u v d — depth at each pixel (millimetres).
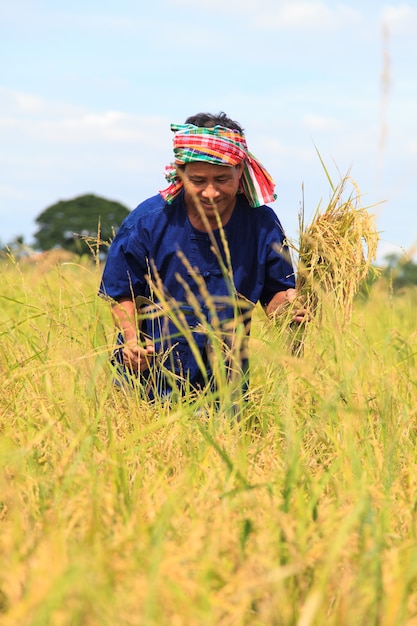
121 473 2846
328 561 2102
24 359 4145
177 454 3338
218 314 4398
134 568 2125
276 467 3162
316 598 2002
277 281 4527
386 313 5887
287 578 2293
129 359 4191
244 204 4473
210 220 4414
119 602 2029
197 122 4254
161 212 4449
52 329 4645
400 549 2393
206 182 4250
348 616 2115
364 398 3438
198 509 2688
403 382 4129
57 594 1890
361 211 4250
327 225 4242
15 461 2934
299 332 4180
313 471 3301
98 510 2623
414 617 2242
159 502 2768
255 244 4480
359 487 2723
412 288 6070
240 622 2107
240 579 2176
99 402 3748
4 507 2848
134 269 4516
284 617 2137
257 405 3920
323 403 3254
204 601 2053
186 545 2348
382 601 2215
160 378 4371
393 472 3230
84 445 2838
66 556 2236
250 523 2498
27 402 3734
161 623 2020
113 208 57188
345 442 3234
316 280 4234
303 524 2416
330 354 3846
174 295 4477
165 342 4391
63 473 2885
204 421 3721
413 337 4801
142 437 3543
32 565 2232
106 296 4477
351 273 4152
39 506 2746
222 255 4445
